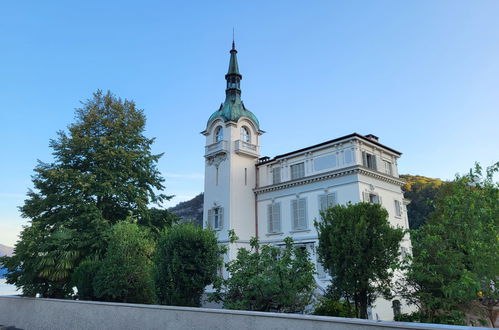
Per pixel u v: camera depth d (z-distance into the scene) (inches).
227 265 585.6
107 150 957.2
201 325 375.2
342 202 1097.4
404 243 1176.2
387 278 595.8
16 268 757.3
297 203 1227.9
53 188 931.3
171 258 567.2
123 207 1005.8
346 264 574.6
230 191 1325.0
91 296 699.4
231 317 349.7
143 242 714.8
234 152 1384.1
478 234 460.8
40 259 738.2
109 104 1077.1
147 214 1002.1
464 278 439.2
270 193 1338.6
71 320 556.4
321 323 284.5
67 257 776.9
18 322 682.8
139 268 673.0
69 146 981.2
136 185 1055.0
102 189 915.4
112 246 698.8
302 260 548.1
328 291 624.1
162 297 566.6
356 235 577.6
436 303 576.1
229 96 1536.7
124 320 466.6
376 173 1130.7
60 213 895.1
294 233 1210.0
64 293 802.8
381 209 625.6
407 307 1031.6
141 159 1061.1
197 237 576.4
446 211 530.3
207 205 1406.3
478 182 527.5
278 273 520.4
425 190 2372.0
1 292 1055.0
